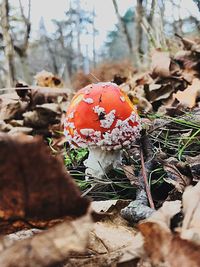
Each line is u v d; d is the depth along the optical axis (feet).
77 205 0.37
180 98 1.14
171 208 0.46
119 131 0.70
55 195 0.37
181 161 0.71
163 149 0.82
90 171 0.75
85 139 0.71
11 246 0.37
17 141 0.34
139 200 0.58
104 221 0.56
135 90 1.44
